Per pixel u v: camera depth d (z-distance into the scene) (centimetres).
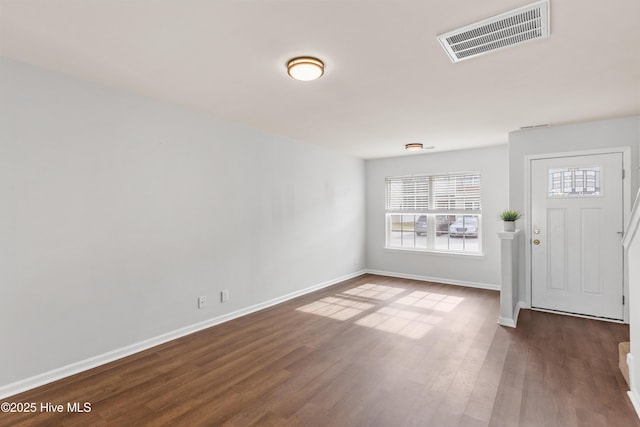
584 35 193
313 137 459
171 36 196
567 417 201
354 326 358
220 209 368
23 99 231
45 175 241
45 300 241
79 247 258
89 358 264
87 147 263
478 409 210
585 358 281
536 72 245
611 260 374
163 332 315
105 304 273
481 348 301
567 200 396
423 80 259
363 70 241
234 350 299
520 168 421
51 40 201
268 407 213
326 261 540
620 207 369
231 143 380
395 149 545
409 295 485
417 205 597
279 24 183
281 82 266
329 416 204
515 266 398
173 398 223
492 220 522
